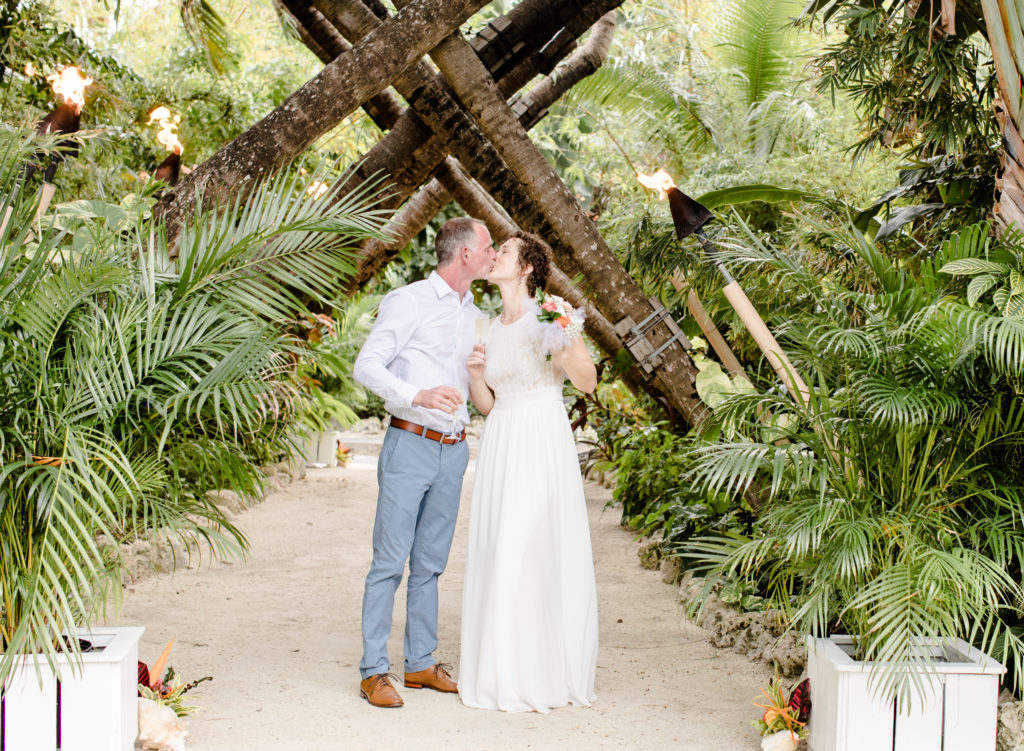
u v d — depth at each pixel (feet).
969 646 10.09
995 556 9.47
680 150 29.48
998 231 11.96
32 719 8.98
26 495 8.97
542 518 11.66
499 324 12.29
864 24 13.69
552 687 11.46
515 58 18.42
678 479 18.97
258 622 15.25
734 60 29.81
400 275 51.75
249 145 14.01
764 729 10.23
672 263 16.22
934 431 9.84
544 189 16.15
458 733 10.55
